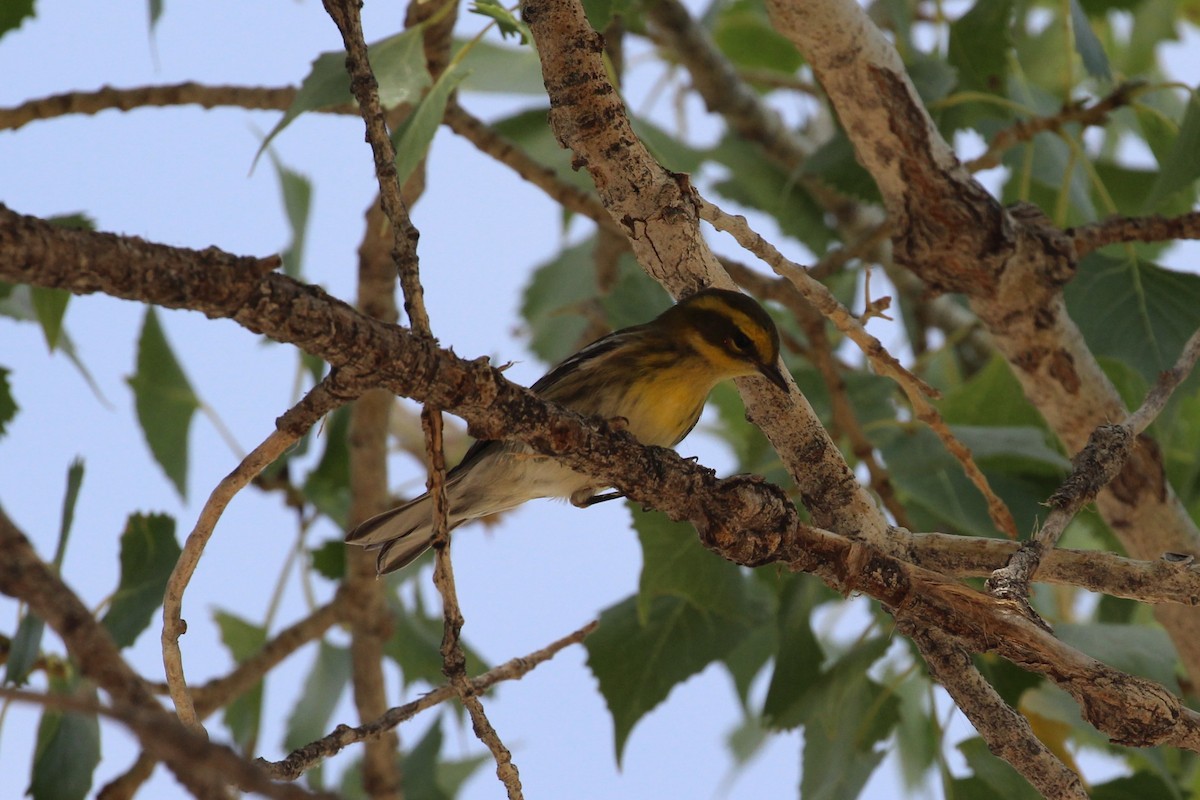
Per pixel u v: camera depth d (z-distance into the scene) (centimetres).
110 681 446
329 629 1368
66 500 947
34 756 1023
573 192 1328
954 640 823
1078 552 842
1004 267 1031
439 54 1222
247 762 383
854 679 1138
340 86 1005
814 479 892
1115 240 1044
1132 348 1125
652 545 1112
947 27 1251
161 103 1206
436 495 694
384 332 651
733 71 1725
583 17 813
